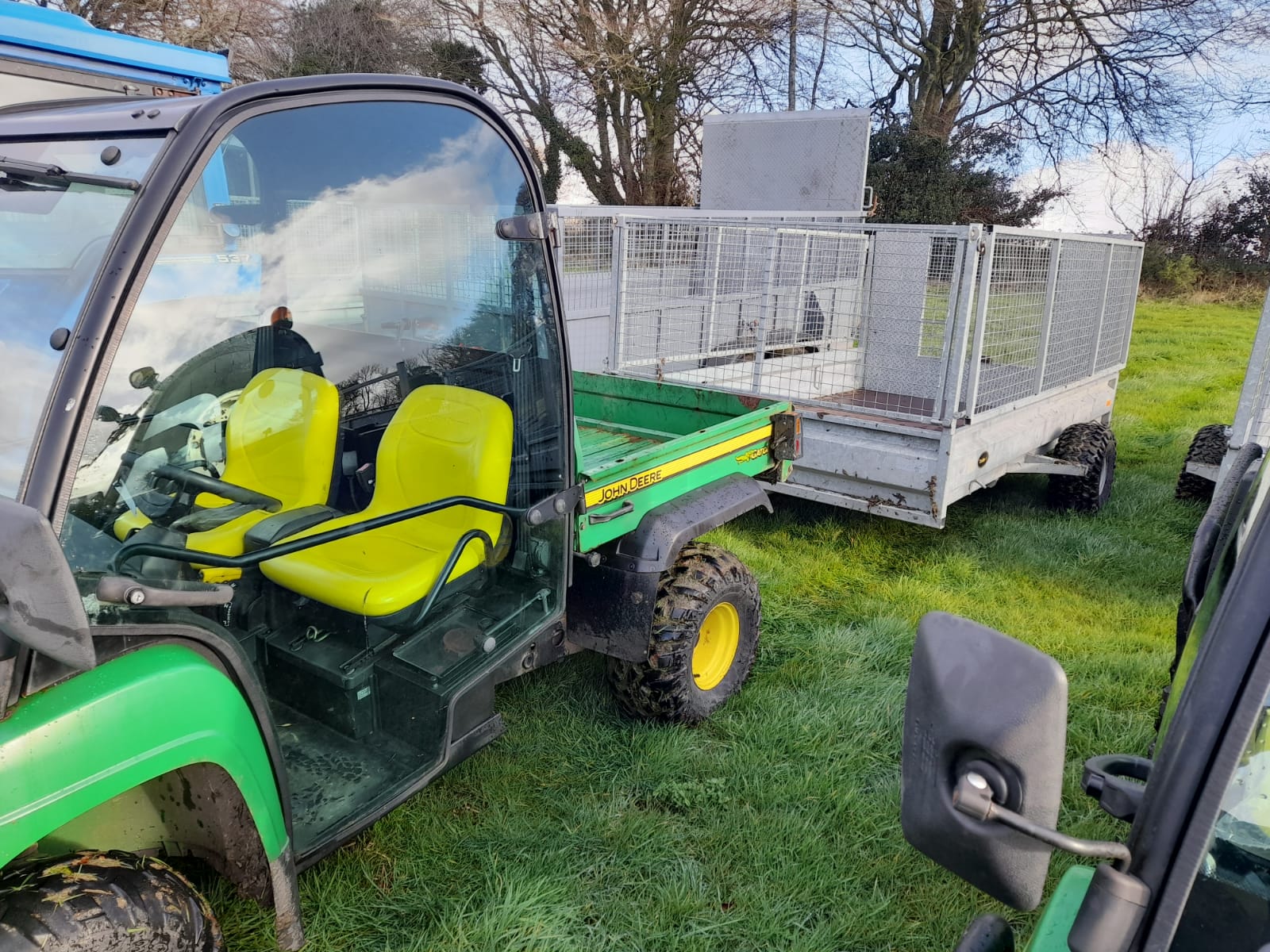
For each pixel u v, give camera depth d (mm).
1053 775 940
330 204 2225
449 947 2326
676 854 2744
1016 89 20516
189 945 1623
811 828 2859
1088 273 6082
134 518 1731
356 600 2279
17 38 3596
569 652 3160
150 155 1752
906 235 5852
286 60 16703
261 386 2191
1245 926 1035
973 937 1251
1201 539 1752
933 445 4719
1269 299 3795
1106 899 954
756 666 3914
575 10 17062
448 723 2375
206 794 1785
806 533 5637
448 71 17484
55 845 1727
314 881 2551
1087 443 5969
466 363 2648
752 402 3941
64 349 1567
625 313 5844
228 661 1783
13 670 1423
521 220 2496
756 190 8508
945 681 988
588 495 2846
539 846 2744
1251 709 918
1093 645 4172
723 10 17562
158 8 14039
